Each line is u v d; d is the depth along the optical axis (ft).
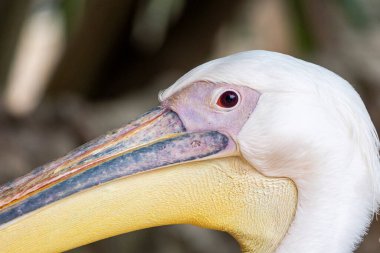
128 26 41.24
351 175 17.93
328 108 17.92
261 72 18.24
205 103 18.76
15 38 41.81
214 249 45.09
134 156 18.66
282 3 38.24
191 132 18.85
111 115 42.50
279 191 18.69
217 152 18.72
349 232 17.97
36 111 42.34
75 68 42.19
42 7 46.37
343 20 40.75
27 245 18.10
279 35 55.01
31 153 40.19
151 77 42.80
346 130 17.90
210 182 18.84
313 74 18.16
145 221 18.72
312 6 38.19
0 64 42.09
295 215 18.51
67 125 41.83
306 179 18.16
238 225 19.15
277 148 18.10
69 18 34.06
